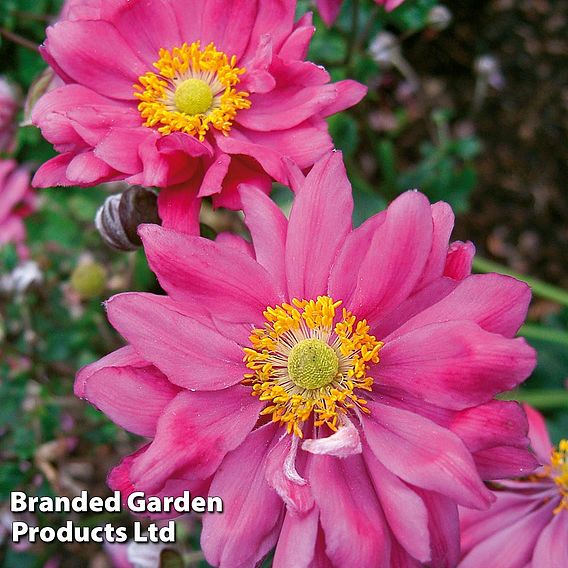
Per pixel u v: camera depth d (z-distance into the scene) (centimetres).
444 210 18
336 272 19
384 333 19
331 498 17
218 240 19
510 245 39
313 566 18
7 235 29
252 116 21
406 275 18
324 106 20
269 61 20
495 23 42
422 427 18
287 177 20
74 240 30
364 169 40
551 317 33
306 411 19
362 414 18
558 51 41
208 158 21
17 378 28
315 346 19
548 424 29
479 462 18
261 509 18
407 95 41
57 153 31
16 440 27
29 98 23
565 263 38
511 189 39
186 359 18
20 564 31
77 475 33
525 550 21
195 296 18
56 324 29
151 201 21
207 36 22
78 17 22
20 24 30
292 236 19
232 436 18
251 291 19
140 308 18
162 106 21
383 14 28
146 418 18
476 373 17
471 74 41
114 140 20
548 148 40
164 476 17
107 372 18
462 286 18
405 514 17
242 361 19
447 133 40
